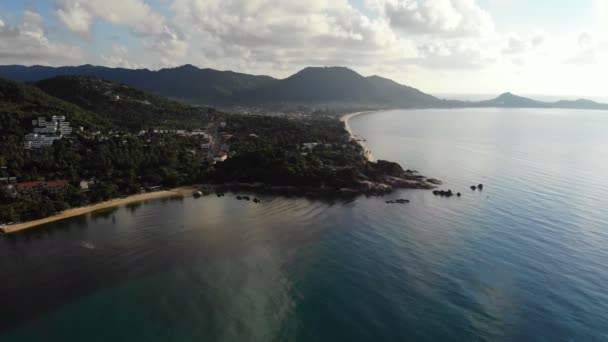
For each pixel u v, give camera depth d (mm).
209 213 152750
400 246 119438
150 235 129250
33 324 83500
